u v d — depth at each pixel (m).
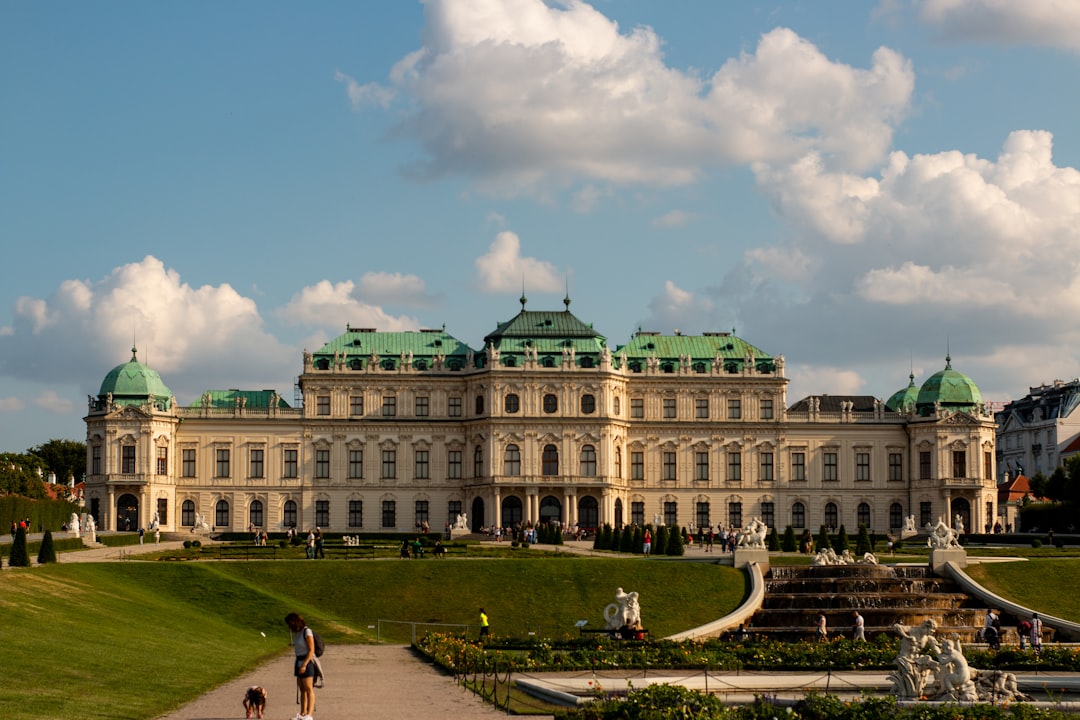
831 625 128.75
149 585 131.50
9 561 126.31
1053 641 123.88
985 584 140.75
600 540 187.12
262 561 144.38
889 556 170.00
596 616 132.88
